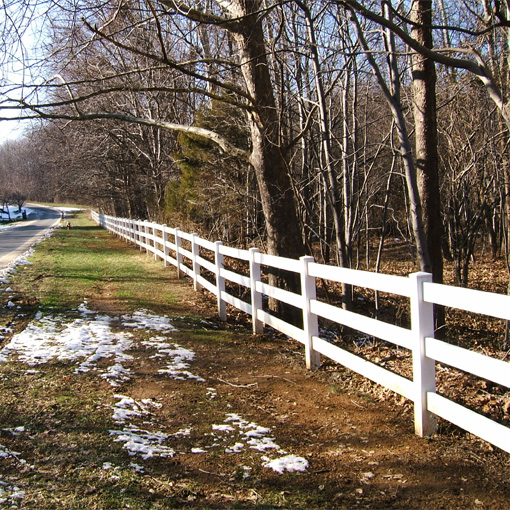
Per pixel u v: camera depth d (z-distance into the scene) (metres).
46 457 3.39
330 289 13.76
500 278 16.95
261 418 4.37
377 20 5.11
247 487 3.18
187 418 4.30
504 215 12.72
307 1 8.17
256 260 7.09
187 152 18.09
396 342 4.13
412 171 6.88
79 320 7.77
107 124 23.62
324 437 3.98
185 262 15.56
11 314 7.98
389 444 3.81
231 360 6.10
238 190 15.70
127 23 9.14
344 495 3.11
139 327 7.50
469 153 13.73
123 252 19.30
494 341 10.26
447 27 5.08
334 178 9.09
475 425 3.39
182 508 2.90
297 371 5.69
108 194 35.25
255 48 8.09
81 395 4.62
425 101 7.34
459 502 3.03
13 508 2.77
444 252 20.30
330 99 11.05
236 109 15.45
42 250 19.45
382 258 21.19
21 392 4.61
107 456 3.45
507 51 9.18
